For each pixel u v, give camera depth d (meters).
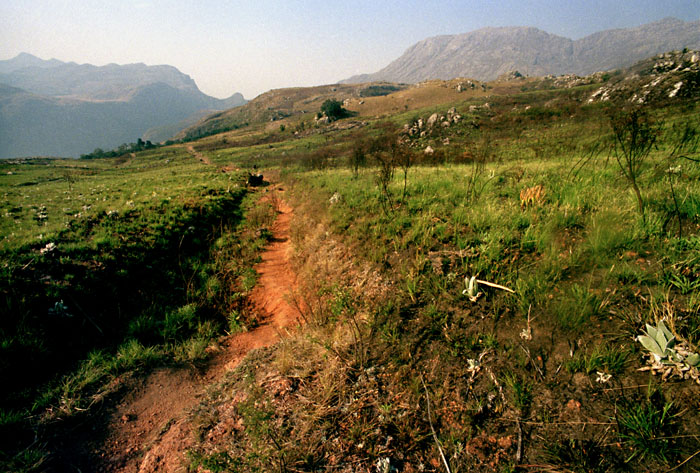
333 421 3.33
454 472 2.65
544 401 2.95
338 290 5.98
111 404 4.18
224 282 8.38
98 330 5.59
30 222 10.72
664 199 4.95
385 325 4.38
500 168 12.93
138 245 8.83
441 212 7.34
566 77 151.38
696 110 25.70
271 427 3.38
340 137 90.25
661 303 3.20
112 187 23.97
